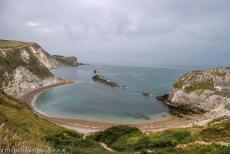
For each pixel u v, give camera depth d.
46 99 110.56
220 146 25.61
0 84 108.88
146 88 156.50
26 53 152.75
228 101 98.19
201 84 110.06
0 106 50.38
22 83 125.56
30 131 40.09
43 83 144.88
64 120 79.25
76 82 174.00
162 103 114.00
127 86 163.00
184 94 110.44
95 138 48.28
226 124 46.25
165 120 85.06
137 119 84.94
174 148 27.31
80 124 75.56
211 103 101.06
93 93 132.88
